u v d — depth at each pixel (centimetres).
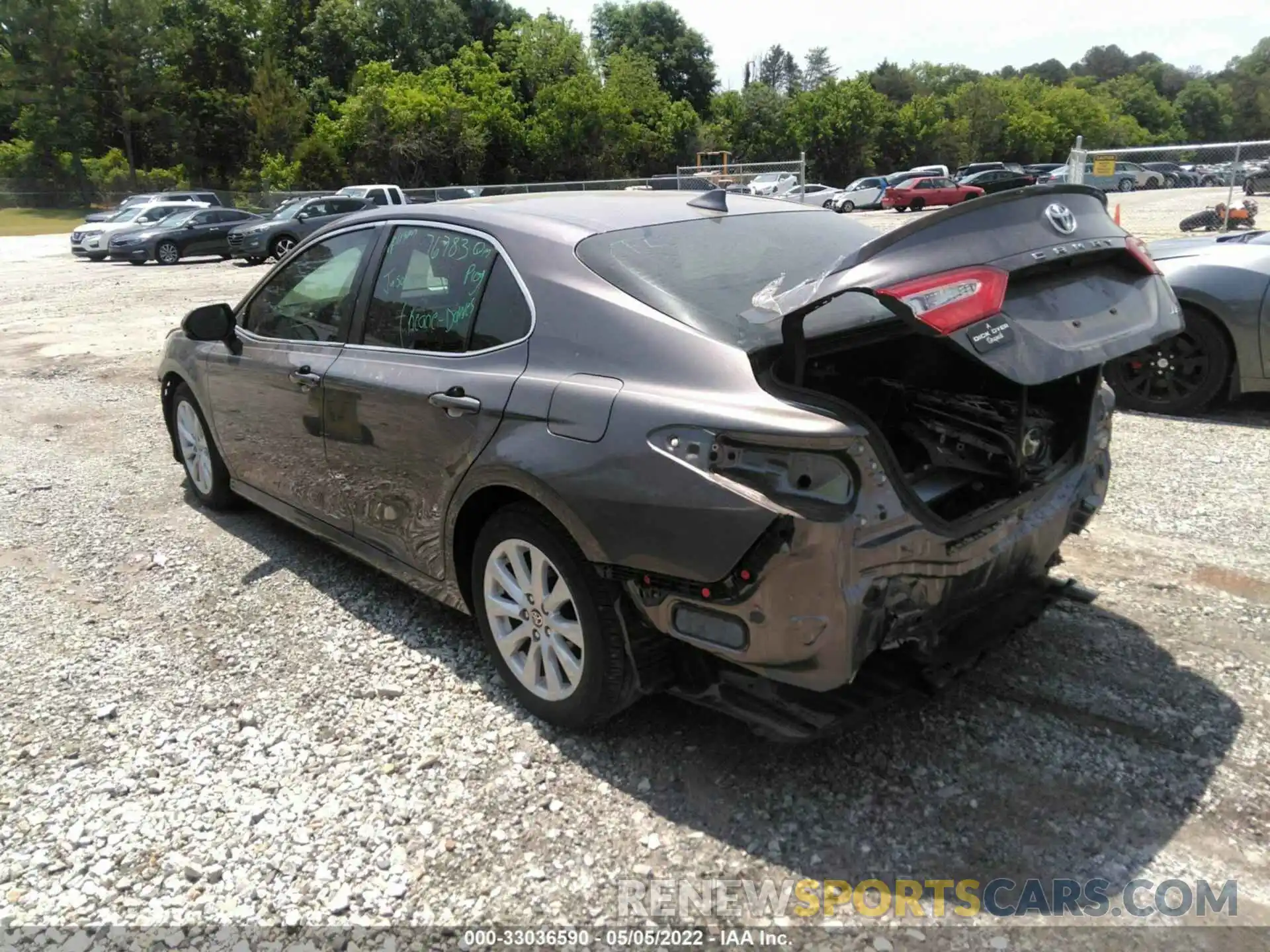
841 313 286
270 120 5691
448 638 378
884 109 7462
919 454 300
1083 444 317
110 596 430
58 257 2881
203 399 491
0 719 331
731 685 278
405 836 266
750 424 242
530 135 5512
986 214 253
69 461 659
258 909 242
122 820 276
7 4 5409
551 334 301
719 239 336
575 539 279
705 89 8744
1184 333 654
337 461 388
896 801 273
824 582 238
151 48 5922
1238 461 561
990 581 283
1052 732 302
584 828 267
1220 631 363
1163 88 14875
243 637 387
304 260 430
